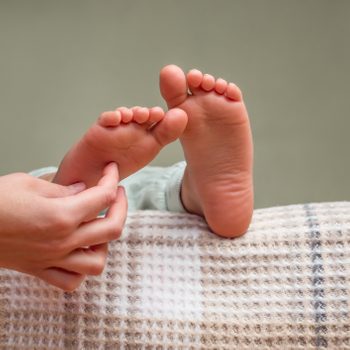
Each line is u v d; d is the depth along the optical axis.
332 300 0.71
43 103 1.12
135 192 0.89
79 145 0.71
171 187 0.81
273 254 0.73
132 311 0.72
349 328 0.71
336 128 1.08
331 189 1.06
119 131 0.70
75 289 0.72
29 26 1.17
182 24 1.14
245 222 0.74
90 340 0.72
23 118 1.11
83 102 1.11
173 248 0.74
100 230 0.68
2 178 0.69
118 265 0.73
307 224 0.74
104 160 0.72
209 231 0.74
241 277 0.73
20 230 0.65
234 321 0.72
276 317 0.71
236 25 1.13
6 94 1.12
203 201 0.74
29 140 1.10
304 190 1.06
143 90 1.11
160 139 0.71
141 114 0.70
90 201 0.67
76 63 1.14
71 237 0.67
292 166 1.07
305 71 1.10
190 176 0.75
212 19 1.14
